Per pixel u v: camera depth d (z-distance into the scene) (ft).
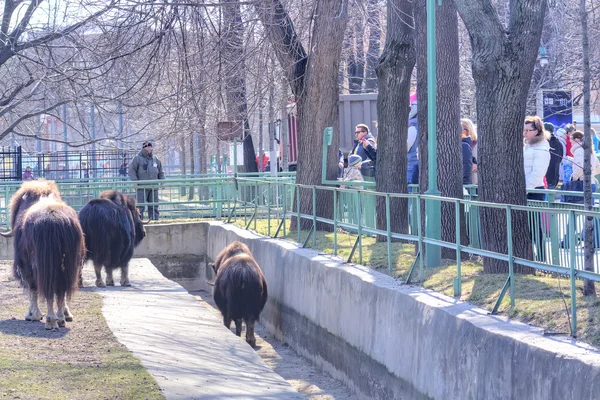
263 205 66.23
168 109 59.47
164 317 41.42
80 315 40.24
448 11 44.24
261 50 58.03
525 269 33.76
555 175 50.06
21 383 26.96
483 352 25.85
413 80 102.01
